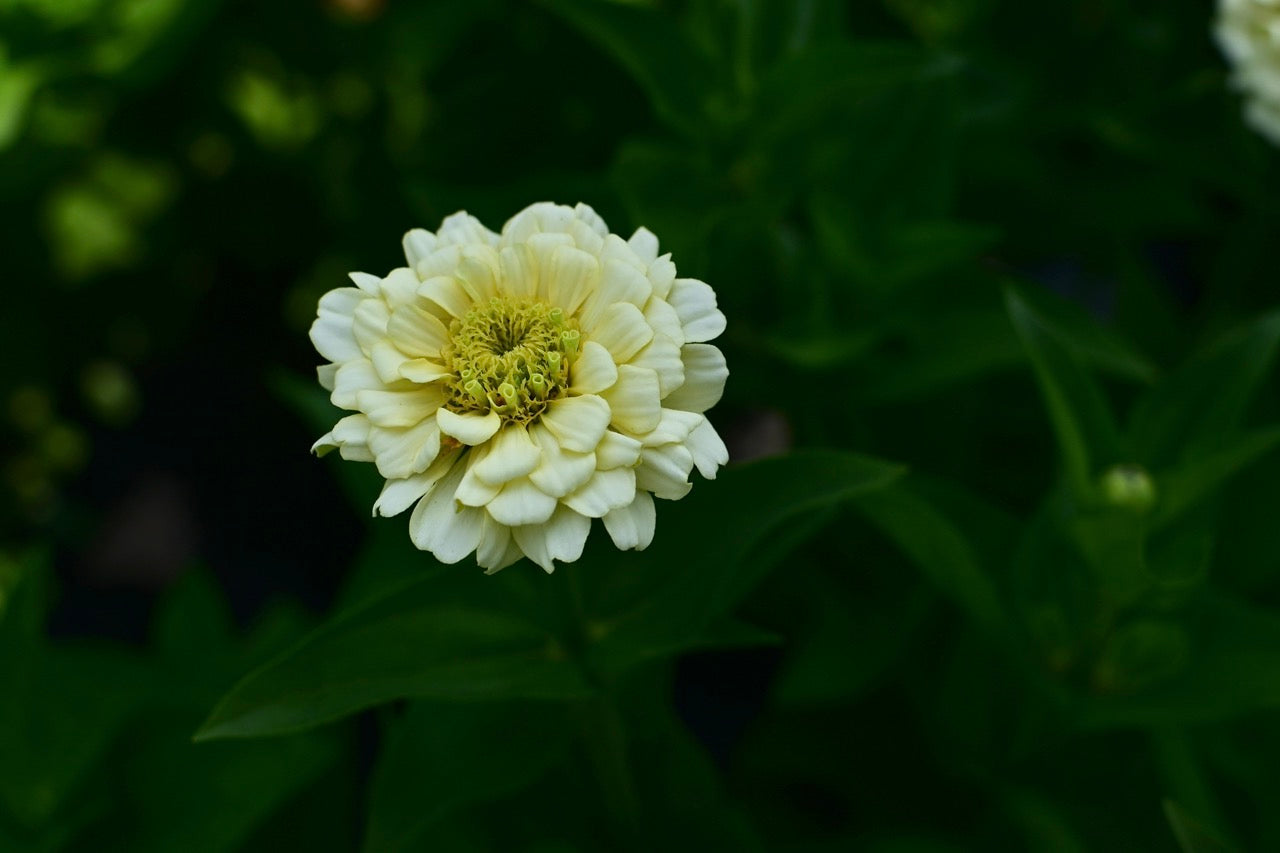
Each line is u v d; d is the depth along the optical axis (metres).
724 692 0.65
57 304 0.72
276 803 0.45
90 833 0.45
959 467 0.51
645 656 0.40
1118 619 0.45
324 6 0.63
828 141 0.49
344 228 0.66
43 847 0.44
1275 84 0.51
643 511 0.36
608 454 0.36
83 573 0.74
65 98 0.59
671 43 0.47
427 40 0.59
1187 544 0.44
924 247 0.47
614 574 0.41
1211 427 0.44
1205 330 0.54
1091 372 0.53
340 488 0.75
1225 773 0.48
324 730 0.47
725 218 0.47
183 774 0.46
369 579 0.45
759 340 0.49
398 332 0.37
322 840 0.48
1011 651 0.44
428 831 0.44
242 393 0.78
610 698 0.41
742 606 0.52
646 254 0.38
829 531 0.50
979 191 0.57
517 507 0.36
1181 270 0.73
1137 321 0.54
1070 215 0.57
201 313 0.77
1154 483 0.43
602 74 0.58
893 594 0.50
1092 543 0.42
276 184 0.72
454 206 0.48
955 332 0.48
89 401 0.77
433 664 0.40
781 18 0.49
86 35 0.54
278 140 0.71
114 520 0.76
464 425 0.36
